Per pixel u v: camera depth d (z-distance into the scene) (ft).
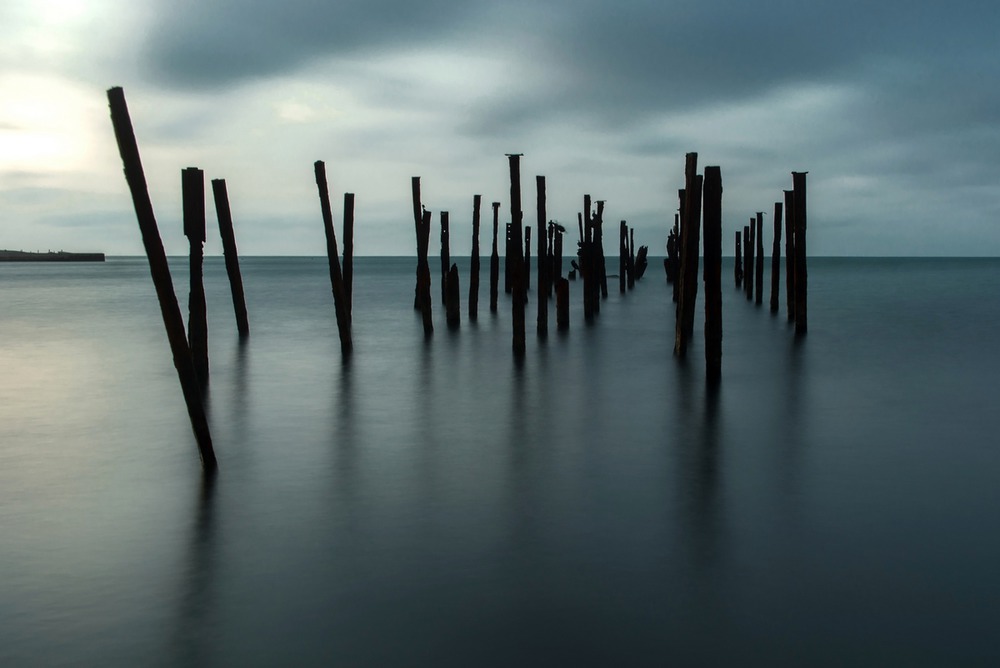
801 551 20.79
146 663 15.58
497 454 30.45
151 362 55.77
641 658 15.66
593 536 21.83
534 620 17.10
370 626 16.88
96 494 25.61
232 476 27.50
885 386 45.16
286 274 278.05
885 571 19.52
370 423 35.86
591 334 70.03
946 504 24.53
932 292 150.20
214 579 19.11
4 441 32.73
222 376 48.67
